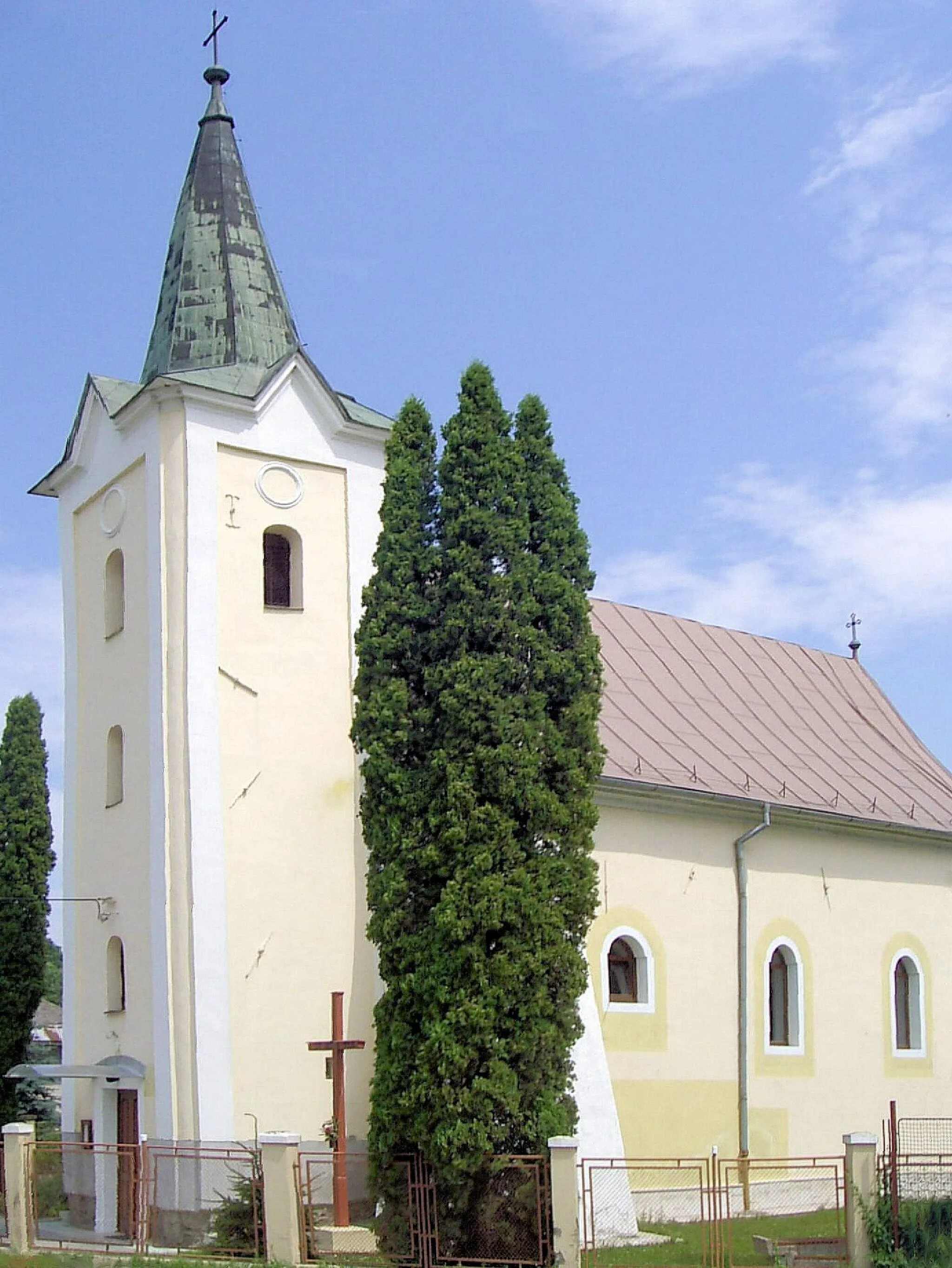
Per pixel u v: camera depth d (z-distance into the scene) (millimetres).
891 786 33750
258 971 23969
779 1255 19938
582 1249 19484
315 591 25734
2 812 31094
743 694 33812
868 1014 30969
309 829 24828
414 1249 19500
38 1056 43469
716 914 28312
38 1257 20562
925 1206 19625
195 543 24750
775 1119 28422
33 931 30578
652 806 27562
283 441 25844
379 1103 20547
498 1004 20031
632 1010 26422
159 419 25250
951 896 33656
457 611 21375
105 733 26516
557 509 22219
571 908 20828
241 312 26984
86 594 27609
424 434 22562
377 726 21391
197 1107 23062
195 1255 20031
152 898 24266
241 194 28047
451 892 20312
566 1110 20219
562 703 21688
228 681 24672
